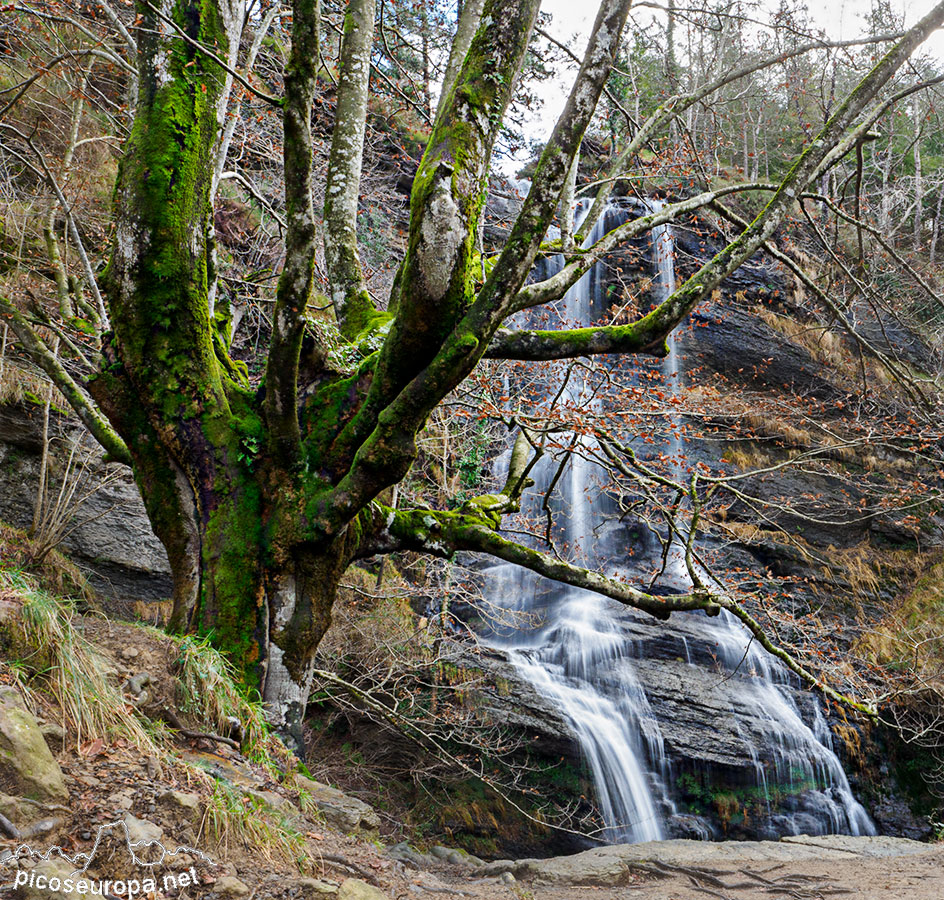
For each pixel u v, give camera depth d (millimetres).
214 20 5984
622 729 12672
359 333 6449
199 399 5668
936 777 14562
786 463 8602
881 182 24062
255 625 5324
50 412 10344
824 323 20672
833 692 6793
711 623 15953
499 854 11414
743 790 12711
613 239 6113
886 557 18828
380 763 11891
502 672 12664
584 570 6219
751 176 21531
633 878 7566
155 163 5664
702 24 7820
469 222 4922
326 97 12477
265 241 13102
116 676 4102
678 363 19125
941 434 8828
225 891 3094
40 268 10125
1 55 9781
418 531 6203
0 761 2990
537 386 11234
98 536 10547
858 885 7305
